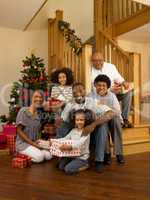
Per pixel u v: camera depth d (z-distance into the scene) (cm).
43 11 546
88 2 580
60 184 241
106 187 232
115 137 318
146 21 504
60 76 374
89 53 391
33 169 301
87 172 286
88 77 385
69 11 575
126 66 438
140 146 393
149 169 295
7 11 492
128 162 329
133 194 215
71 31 481
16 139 348
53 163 332
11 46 540
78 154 292
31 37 558
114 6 569
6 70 534
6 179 258
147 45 604
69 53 450
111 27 561
